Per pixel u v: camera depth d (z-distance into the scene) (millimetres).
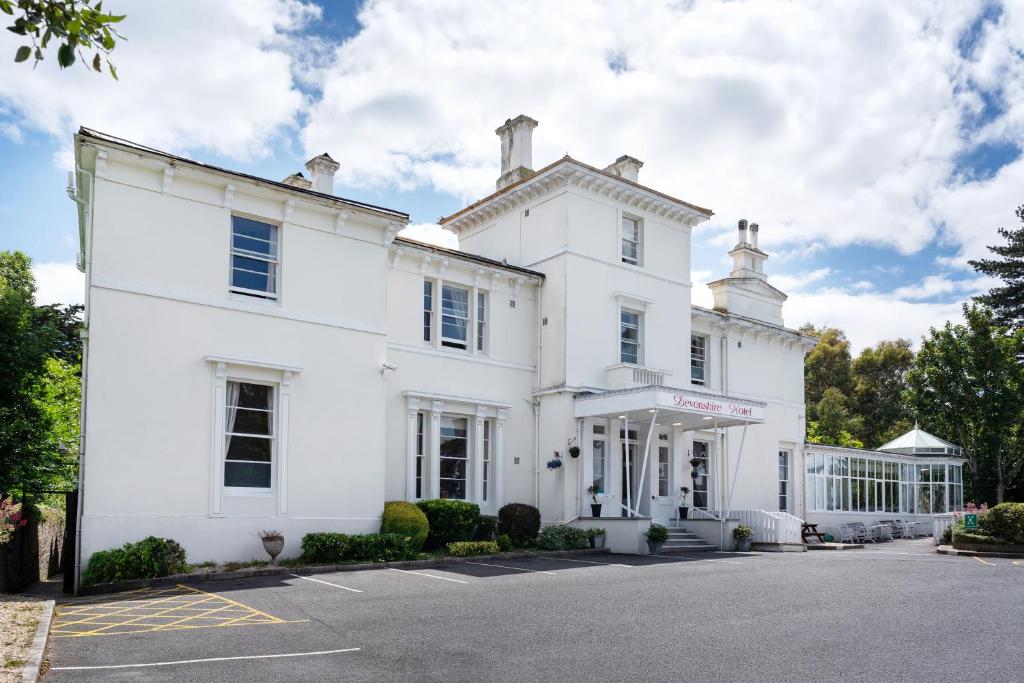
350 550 16547
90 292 14922
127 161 15594
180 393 15742
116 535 14555
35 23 5535
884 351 52906
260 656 8539
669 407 20656
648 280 24969
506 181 25969
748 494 28312
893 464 33969
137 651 8766
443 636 9570
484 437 22344
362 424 18250
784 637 9586
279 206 17672
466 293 22641
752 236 31281
